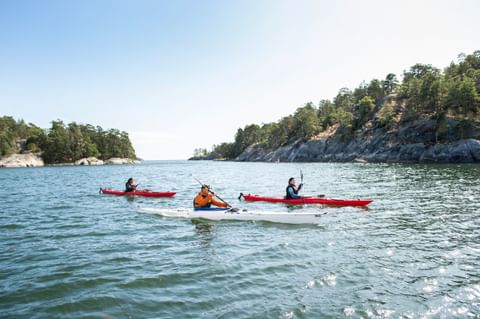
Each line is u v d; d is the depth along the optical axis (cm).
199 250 819
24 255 791
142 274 654
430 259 722
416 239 886
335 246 833
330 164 7250
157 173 5384
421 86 7531
